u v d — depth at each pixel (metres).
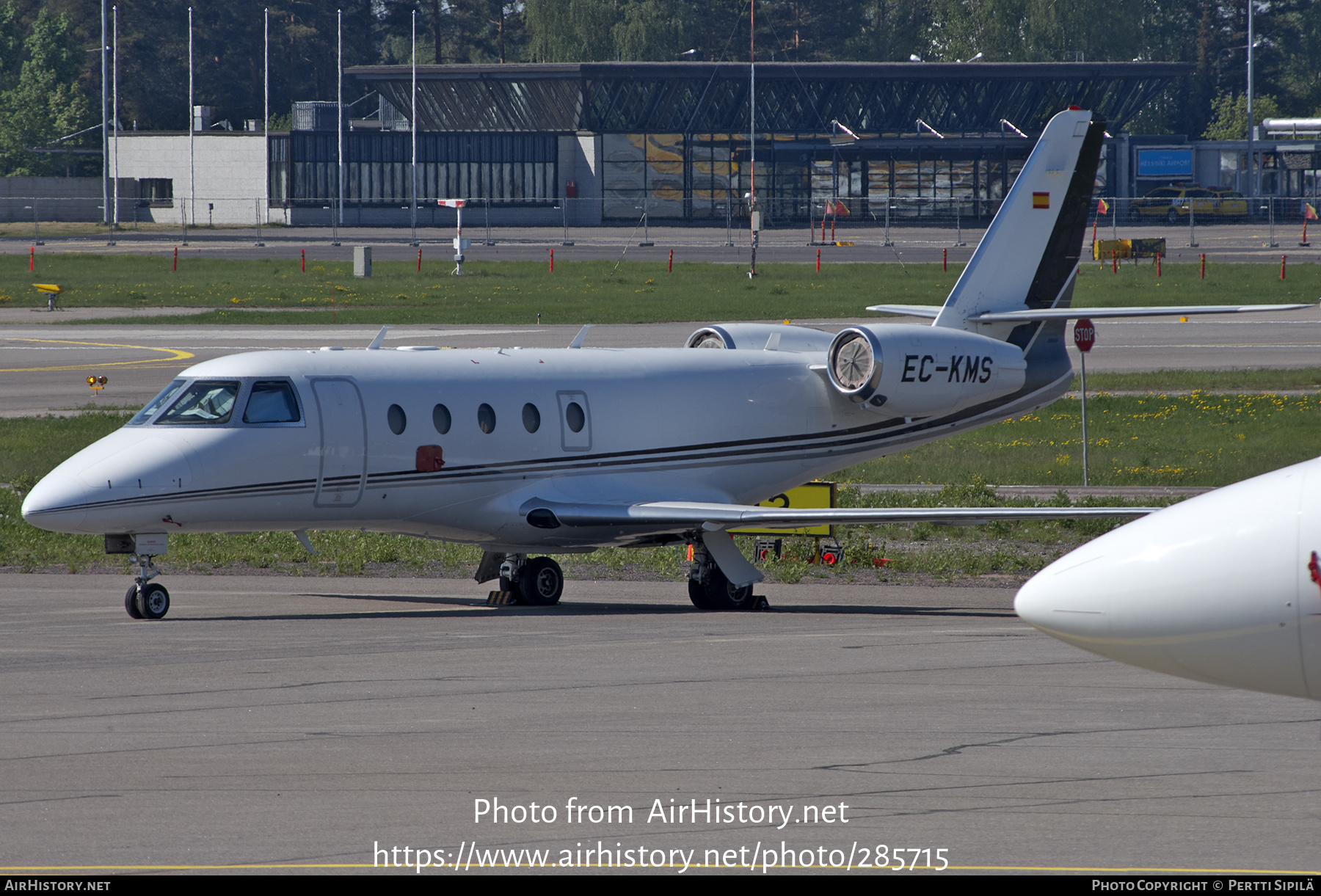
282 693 44.88
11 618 62.31
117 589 72.19
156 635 57.09
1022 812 31.75
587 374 72.31
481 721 40.78
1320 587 22.41
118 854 29.06
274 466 62.41
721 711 42.09
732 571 66.88
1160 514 24.52
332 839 30.05
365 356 67.38
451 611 66.31
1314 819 31.16
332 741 38.44
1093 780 34.31
